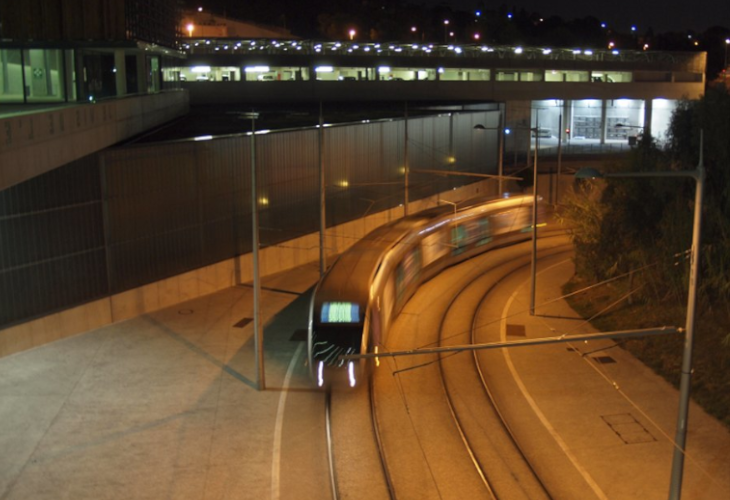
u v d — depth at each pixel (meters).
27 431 22.67
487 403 25.53
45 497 19.00
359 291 27.08
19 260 28.77
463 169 63.81
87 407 24.47
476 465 21.05
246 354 29.62
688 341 16.45
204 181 37.19
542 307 37.66
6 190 28.11
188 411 24.27
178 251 36.09
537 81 85.06
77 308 31.14
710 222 30.20
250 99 74.81
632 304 34.81
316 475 20.34
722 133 31.11
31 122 24.41
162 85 47.88
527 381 27.61
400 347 31.50
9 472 20.20
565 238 54.75
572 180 67.69
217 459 21.14
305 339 31.44
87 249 31.39
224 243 38.94
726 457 21.50
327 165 45.75
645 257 33.62
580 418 24.28
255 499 19.06
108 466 20.62
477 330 33.81
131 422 23.41
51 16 34.12
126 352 29.53
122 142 36.28
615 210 37.00
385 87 79.69
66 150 27.66
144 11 41.16
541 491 19.69
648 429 23.38
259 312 25.70
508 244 52.31
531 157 81.75
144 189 33.88
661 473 20.58
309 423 23.56
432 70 87.56
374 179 50.81
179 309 35.28
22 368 27.58
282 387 26.38
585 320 35.31
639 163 35.44
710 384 26.03
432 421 24.03
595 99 87.81
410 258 37.50
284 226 43.06
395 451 21.92
